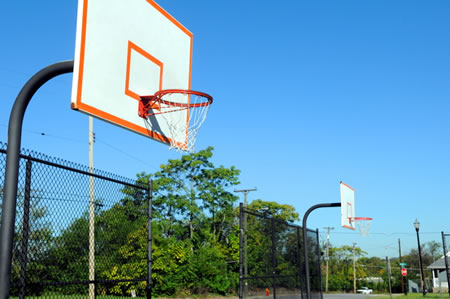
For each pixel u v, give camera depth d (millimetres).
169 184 43812
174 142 7387
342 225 15938
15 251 5004
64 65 5320
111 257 6730
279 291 11641
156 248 37594
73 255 5855
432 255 91188
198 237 43906
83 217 6074
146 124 6801
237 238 44156
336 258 82625
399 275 77188
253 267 10133
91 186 6289
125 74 6422
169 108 7332
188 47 8297
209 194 44156
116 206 6934
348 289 80250
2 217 4406
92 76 5691
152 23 7273
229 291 39375
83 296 6133
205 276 38188
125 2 6598
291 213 53719
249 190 44875
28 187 5137
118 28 6367
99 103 5781
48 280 5441
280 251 12180
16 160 4562
